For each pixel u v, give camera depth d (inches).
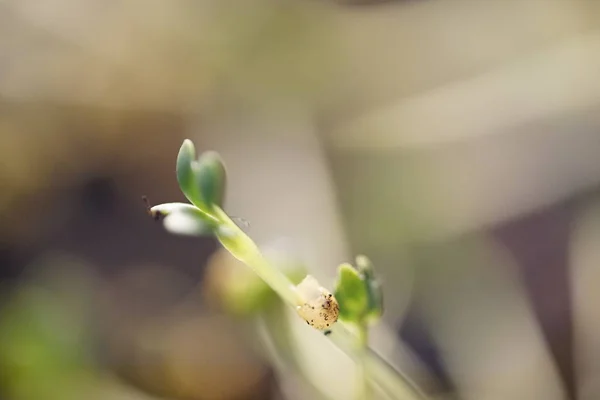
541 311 8.8
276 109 10.8
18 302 9.2
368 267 5.4
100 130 10.5
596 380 8.2
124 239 10.2
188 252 10.1
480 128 10.0
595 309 8.6
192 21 10.9
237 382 8.8
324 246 9.1
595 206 9.2
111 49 10.7
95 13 10.7
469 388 8.3
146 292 9.8
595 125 9.5
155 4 10.8
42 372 8.6
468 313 8.8
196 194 5.1
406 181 10.0
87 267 9.9
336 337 5.7
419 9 11.1
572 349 8.5
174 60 10.9
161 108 10.7
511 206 9.5
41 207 10.1
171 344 9.2
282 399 8.7
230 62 10.9
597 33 10.0
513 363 8.4
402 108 10.4
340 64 11.0
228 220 5.1
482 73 10.5
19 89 10.3
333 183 9.8
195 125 10.8
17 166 10.1
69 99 10.5
